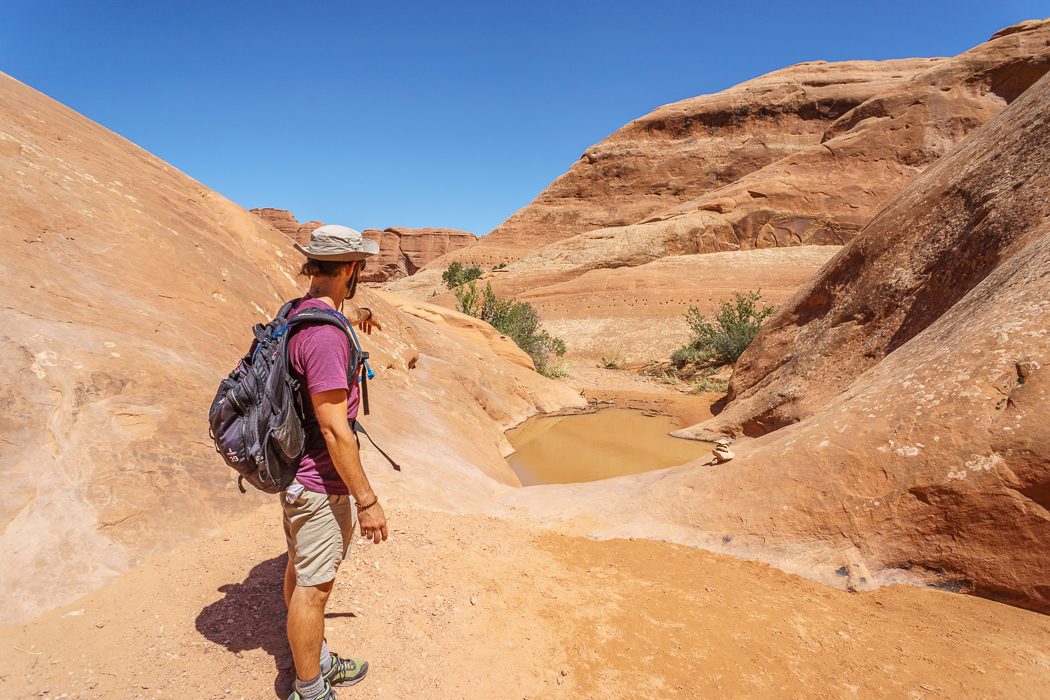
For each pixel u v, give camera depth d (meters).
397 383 7.57
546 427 10.77
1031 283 3.99
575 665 2.39
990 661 2.54
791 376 9.16
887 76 80.50
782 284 29.39
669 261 35.12
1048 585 2.90
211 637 2.26
